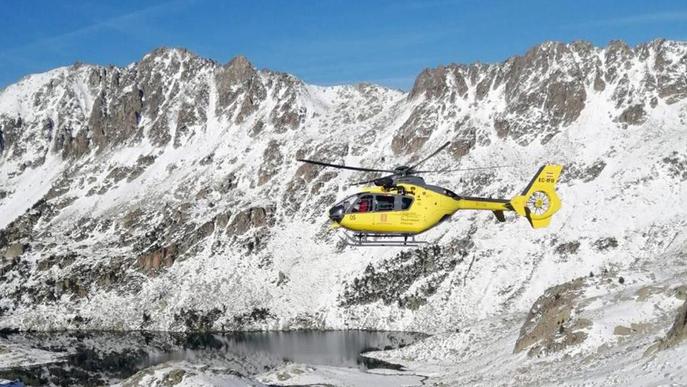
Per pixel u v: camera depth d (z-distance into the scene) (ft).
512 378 234.99
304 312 556.92
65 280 627.46
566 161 614.34
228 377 278.67
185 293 594.65
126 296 605.31
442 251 552.82
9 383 339.36
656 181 544.62
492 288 502.79
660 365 149.07
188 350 470.80
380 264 570.87
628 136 623.77
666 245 471.21
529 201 173.17
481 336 362.94
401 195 164.04
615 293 273.33
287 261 618.85
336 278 584.40
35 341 521.65
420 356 372.79
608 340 228.02
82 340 525.34
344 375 331.16
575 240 512.63
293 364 345.51
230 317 560.20
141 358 445.78
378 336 492.54
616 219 518.37
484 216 578.25
